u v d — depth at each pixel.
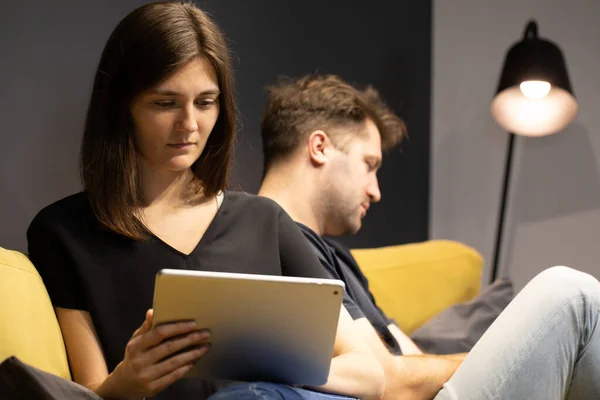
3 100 2.50
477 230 4.18
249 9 3.23
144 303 1.79
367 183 2.59
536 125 3.63
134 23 1.79
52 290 1.79
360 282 2.66
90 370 1.74
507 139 4.11
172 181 1.90
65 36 2.65
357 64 3.78
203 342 1.54
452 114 4.20
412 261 3.18
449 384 2.10
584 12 3.98
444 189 4.22
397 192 4.02
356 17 3.76
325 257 2.38
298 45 3.47
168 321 1.48
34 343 1.68
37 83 2.58
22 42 2.54
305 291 1.48
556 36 4.02
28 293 1.72
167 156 1.82
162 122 1.78
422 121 4.16
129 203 1.84
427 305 3.10
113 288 1.79
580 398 2.07
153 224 1.87
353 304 2.26
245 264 1.89
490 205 4.15
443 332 2.81
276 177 2.55
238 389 1.50
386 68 3.94
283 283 1.46
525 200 4.10
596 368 2.03
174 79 1.76
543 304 2.03
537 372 2.01
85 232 1.82
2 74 2.50
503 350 2.04
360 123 2.57
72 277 1.78
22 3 2.54
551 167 4.05
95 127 1.82
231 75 1.89
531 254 4.09
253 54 3.26
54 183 2.64
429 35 4.20
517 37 4.08
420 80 4.14
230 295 1.46
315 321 1.52
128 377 1.54
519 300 2.10
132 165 1.83
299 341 1.55
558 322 2.02
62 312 1.78
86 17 2.71
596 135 3.96
